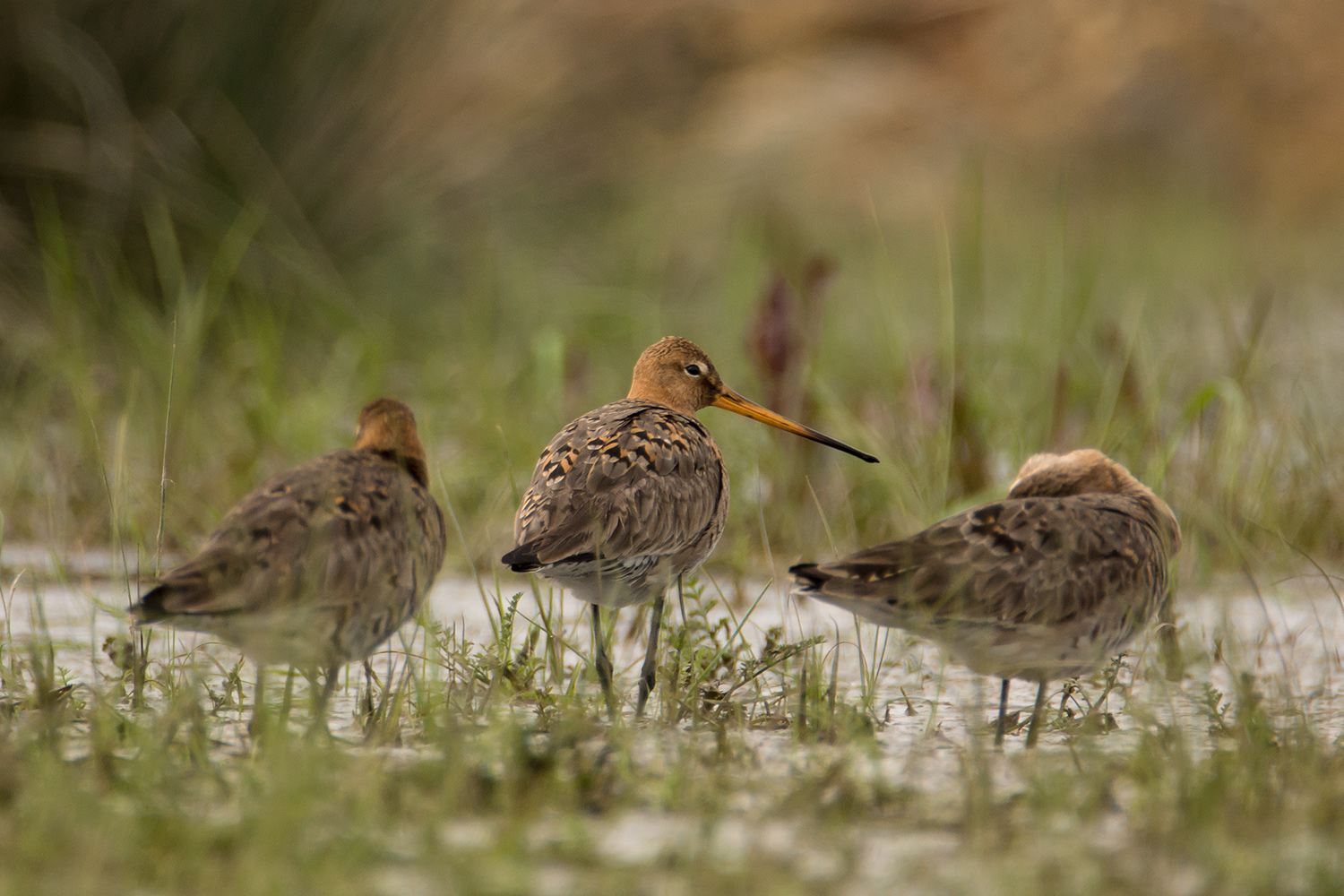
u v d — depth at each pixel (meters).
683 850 5.61
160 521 8.88
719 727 7.43
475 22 19.00
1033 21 35.03
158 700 8.15
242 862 5.30
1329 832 6.01
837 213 24.89
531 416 14.80
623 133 20.67
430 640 8.84
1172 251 24.78
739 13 26.98
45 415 13.92
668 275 20.03
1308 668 9.45
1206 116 34.62
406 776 6.54
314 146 17.58
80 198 16.42
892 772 7.01
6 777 6.19
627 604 9.41
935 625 7.77
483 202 19.16
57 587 10.93
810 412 13.74
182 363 14.02
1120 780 6.80
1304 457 14.18
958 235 21.09
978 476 13.05
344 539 7.24
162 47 16.64
